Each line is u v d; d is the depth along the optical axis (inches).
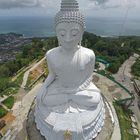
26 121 1437.0
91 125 1214.3
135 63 2704.2
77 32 1138.7
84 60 1226.6
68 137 1140.5
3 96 1724.9
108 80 2012.8
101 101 1358.3
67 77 1253.7
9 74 2229.3
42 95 1277.1
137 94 2005.4
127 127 1519.4
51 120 1209.4
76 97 1254.9
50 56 1248.2
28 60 2439.7
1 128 1403.8
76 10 1119.6
